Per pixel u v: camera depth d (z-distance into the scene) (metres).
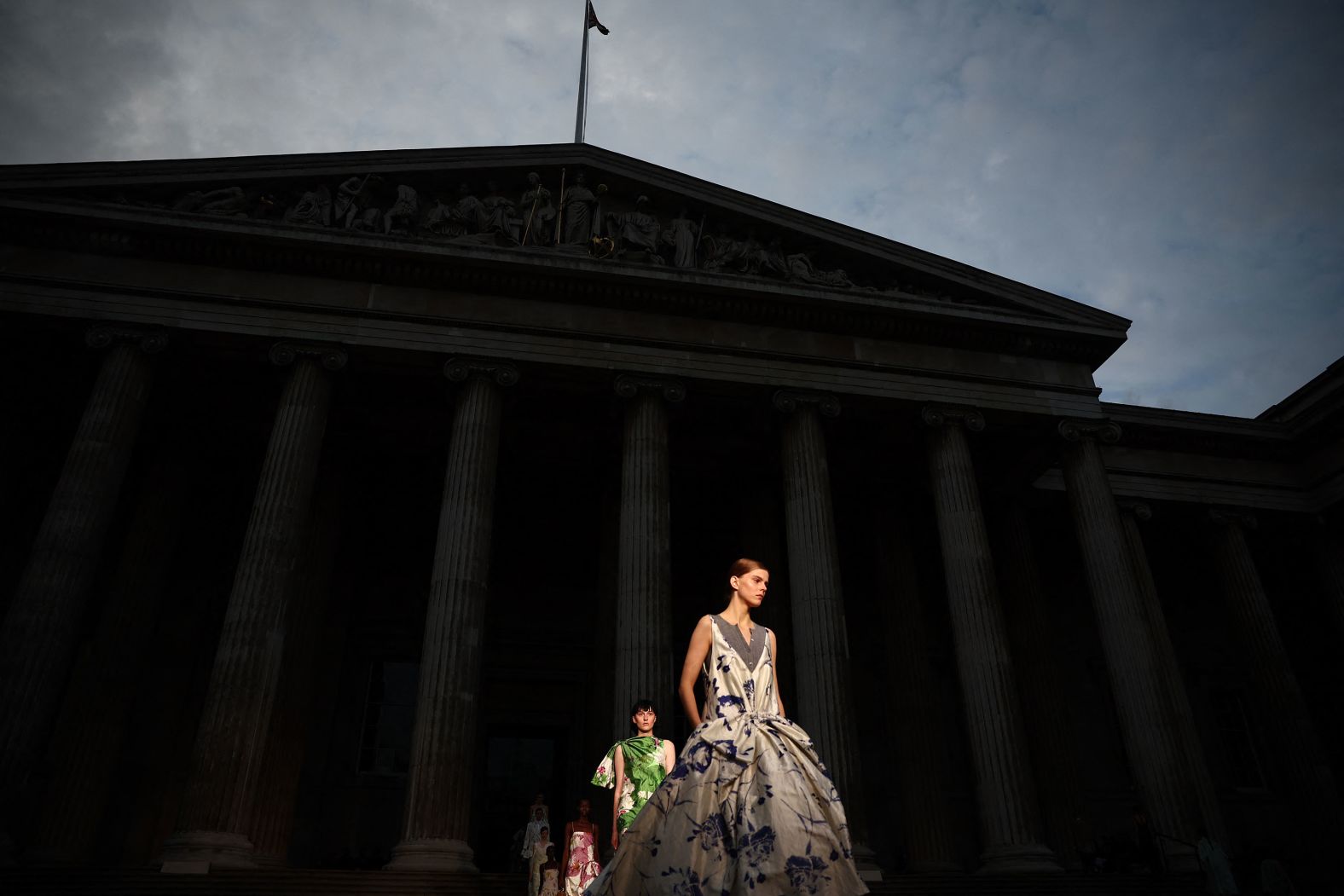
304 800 27.81
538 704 31.62
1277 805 34.25
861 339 27.41
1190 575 38.44
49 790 22.66
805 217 28.31
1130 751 23.58
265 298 24.17
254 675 19.97
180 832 18.33
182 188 25.20
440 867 18.41
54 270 23.55
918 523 34.06
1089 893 19.97
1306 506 33.44
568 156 27.67
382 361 24.67
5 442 25.69
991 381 27.62
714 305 26.45
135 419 22.56
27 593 19.86
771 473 30.44
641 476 23.91
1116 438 27.77
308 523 26.92
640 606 22.16
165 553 25.95
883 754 32.41
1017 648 29.34
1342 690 34.78
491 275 25.39
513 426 28.92
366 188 26.25
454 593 21.38
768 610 28.52
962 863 31.16
